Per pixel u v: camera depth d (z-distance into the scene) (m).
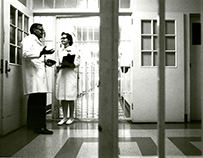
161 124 1.16
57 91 3.40
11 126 2.84
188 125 3.25
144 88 3.50
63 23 5.48
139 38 3.54
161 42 1.15
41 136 2.60
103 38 1.09
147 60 3.62
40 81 2.76
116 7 1.09
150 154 1.89
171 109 3.50
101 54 1.10
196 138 2.47
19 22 3.24
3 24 2.62
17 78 3.05
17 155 1.89
